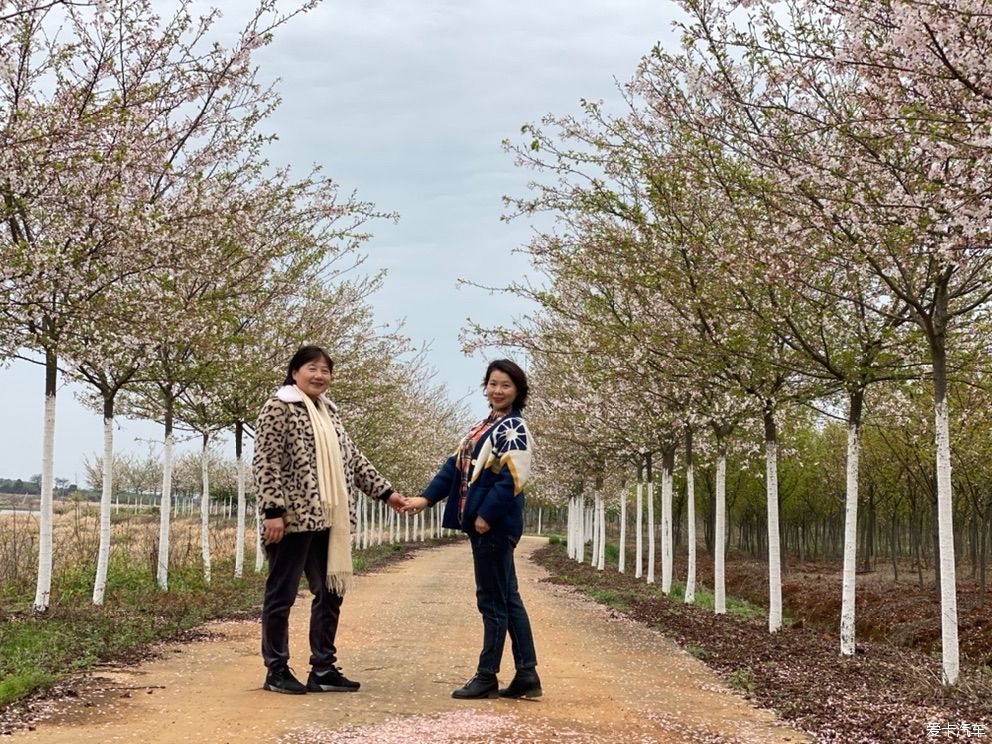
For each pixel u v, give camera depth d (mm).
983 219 5445
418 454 35031
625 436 17281
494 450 5426
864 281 8656
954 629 6961
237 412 14578
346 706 5070
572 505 33125
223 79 9289
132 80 8883
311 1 9391
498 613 5477
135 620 9062
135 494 49219
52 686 5559
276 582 5508
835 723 5359
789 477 30078
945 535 7027
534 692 5531
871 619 13727
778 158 7250
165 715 4812
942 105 5734
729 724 5258
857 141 6594
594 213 10211
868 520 25578
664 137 9109
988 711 5906
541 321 16688
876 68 5980
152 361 10922
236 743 4227
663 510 17125
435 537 51750
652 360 10594
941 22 5113
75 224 7926
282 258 13102
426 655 7395
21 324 8531
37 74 8148
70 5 6773
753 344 9477
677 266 9195
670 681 6801
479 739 4383
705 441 16969
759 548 35812
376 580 18234
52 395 9516
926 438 14758
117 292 8898
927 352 8828
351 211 12273
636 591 17062
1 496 21188
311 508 5418
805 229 7281
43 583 9406
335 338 15930
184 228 8938
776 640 9680
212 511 55594
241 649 7617
